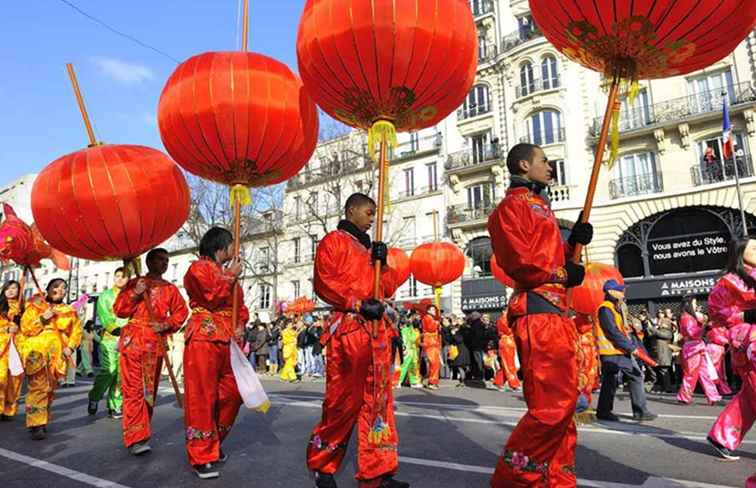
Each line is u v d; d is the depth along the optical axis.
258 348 17.33
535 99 24.78
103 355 7.05
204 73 3.84
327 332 3.40
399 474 3.87
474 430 5.73
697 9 2.62
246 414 6.96
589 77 23.86
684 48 2.80
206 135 3.87
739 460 4.32
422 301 11.91
